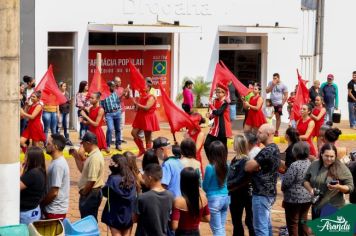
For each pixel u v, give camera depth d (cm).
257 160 1434
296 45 3312
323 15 3369
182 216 1235
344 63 3441
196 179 1232
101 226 1661
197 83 3006
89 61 2905
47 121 2456
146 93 2378
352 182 1384
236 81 2436
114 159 1376
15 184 1218
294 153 1464
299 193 1442
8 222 1214
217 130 2183
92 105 2272
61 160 1383
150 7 2989
